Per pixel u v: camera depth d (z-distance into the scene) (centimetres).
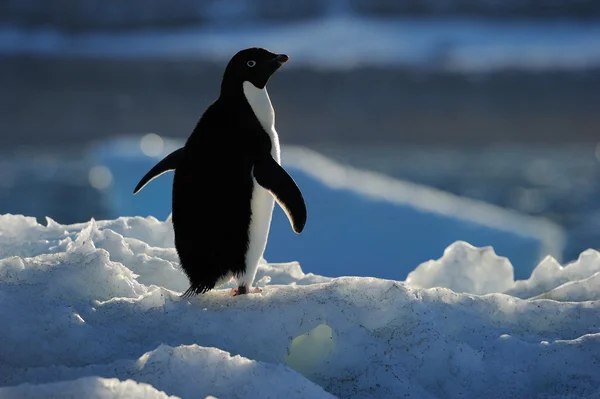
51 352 736
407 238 2684
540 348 796
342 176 2994
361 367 768
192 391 672
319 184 2831
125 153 3247
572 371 774
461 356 779
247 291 956
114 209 3400
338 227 2709
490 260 1122
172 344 765
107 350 743
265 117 994
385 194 2845
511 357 792
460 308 857
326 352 808
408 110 14962
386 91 17050
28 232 1086
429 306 850
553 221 5581
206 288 916
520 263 2652
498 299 872
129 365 691
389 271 2603
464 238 2681
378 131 12988
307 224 2716
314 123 13575
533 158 9719
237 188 930
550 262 1085
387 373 755
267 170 945
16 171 7769
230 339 780
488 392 757
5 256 1003
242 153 946
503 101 15925
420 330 793
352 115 14388
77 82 17862
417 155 9988
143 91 16788
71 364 729
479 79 18562
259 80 984
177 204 934
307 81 18150
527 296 1059
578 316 862
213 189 923
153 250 1068
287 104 15412
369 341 782
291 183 945
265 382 674
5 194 6306
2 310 766
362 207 2744
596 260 1070
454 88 17475
